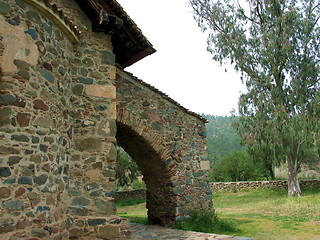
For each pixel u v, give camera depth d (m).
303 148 16.75
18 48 3.84
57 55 4.66
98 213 4.98
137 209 15.63
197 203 8.45
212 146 66.12
